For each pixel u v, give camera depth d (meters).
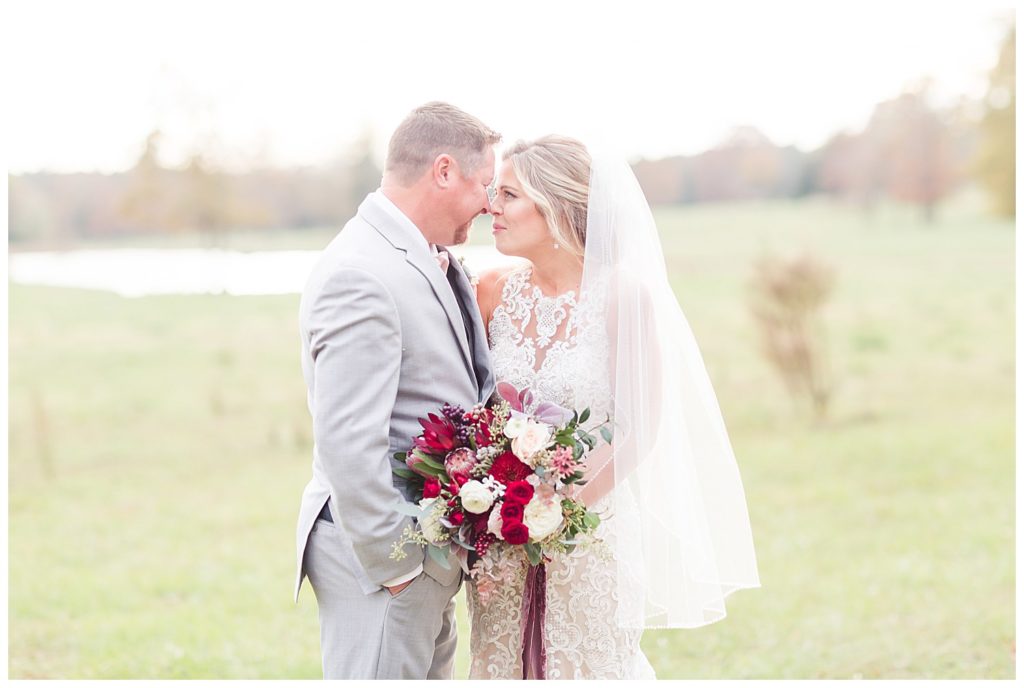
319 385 2.21
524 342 2.69
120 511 7.66
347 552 2.34
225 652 4.62
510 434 2.29
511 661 2.64
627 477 2.57
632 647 2.64
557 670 2.59
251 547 6.75
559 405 2.60
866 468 8.52
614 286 2.59
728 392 11.21
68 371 10.77
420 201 2.45
